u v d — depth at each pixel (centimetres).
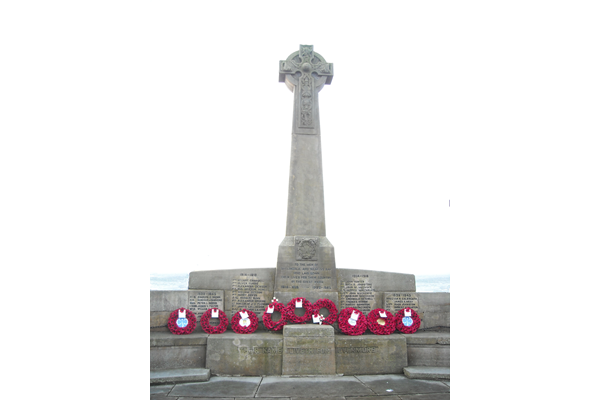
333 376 784
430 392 685
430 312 941
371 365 812
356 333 859
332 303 895
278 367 791
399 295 943
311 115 1007
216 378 765
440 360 837
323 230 951
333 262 929
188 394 666
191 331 848
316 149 991
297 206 958
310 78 1030
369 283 949
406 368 802
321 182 975
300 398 650
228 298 909
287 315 873
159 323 861
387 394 673
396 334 881
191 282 909
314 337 799
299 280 913
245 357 793
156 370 776
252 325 869
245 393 673
